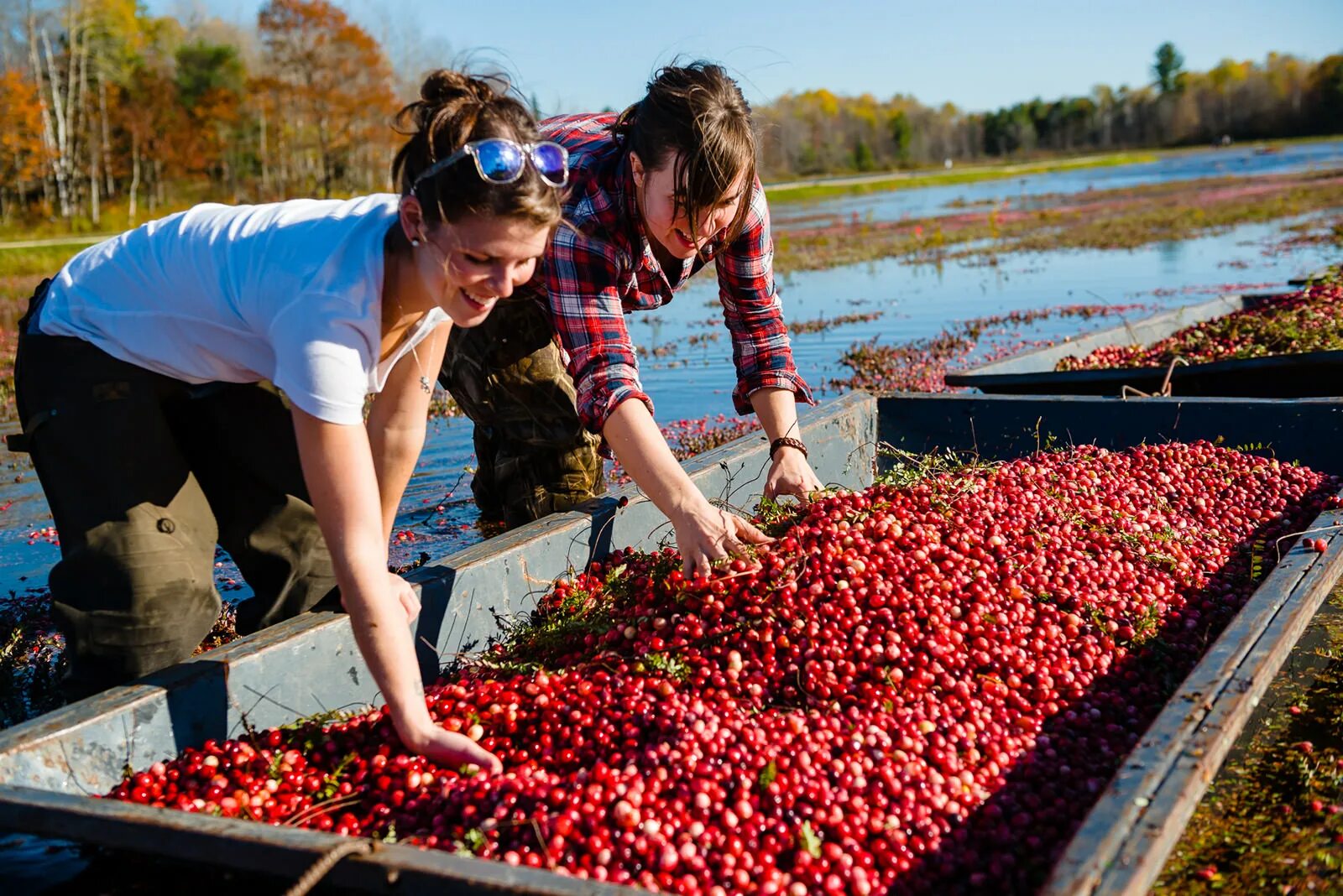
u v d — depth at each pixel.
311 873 1.57
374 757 2.31
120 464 2.56
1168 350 6.66
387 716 2.42
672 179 2.73
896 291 15.16
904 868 1.99
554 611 3.18
